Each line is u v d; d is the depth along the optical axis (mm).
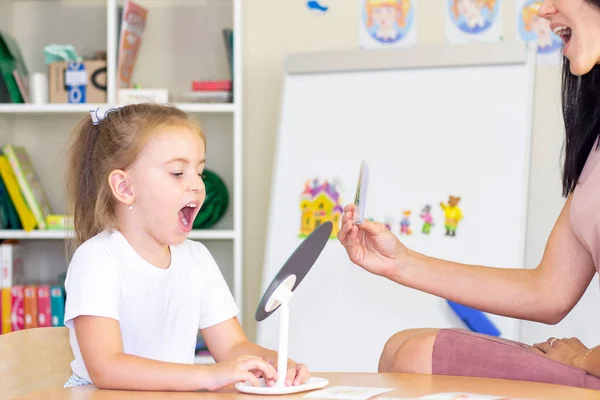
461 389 950
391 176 2236
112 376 1008
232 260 2684
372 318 2172
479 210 2154
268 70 2639
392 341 1317
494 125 2188
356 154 2277
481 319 2062
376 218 2217
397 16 2570
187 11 2672
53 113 2533
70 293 1104
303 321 2215
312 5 2613
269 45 2639
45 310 2416
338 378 1068
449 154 2207
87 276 1109
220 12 2660
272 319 2256
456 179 2189
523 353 1197
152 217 1176
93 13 2686
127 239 1203
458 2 2541
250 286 2643
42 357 1215
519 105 2178
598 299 2344
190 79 2670
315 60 2359
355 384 1011
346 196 2260
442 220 2176
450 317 2121
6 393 1153
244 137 2648
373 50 2309
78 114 2592
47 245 2656
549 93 2482
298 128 2340
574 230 1338
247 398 915
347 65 2326
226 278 2682
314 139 2322
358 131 2291
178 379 977
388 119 2273
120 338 1088
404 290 2166
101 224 1200
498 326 2061
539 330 2391
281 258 2281
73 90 2459
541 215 2477
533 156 2482
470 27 2537
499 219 2137
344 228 1351
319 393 939
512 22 2512
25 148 2682
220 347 1284
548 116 2480
